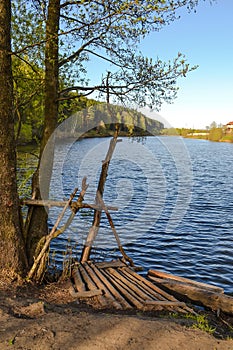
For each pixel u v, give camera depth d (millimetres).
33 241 7305
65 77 8836
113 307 5801
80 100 8602
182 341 4234
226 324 6020
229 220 15961
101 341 4195
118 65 7469
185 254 11320
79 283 6754
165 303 5965
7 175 6449
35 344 4105
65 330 4465
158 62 7227
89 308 5777
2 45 6184
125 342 4180
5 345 4070
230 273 9883
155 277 7801
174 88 7332
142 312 5695
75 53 7598
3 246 6477
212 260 10875
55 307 5520
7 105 6340
